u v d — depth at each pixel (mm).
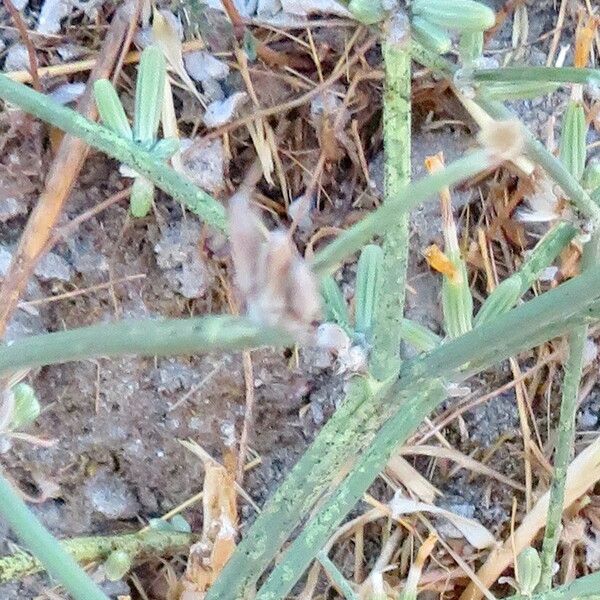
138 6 214
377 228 123
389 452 163
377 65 222
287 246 113
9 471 226
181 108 221
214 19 218
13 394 164
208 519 224
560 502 206
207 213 163
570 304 132
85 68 219
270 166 224
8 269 214
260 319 115
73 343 121
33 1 219
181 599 226
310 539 165
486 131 122
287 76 222
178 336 117
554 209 178
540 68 167
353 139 225
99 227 221
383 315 146
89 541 220
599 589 174
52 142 217
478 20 145
